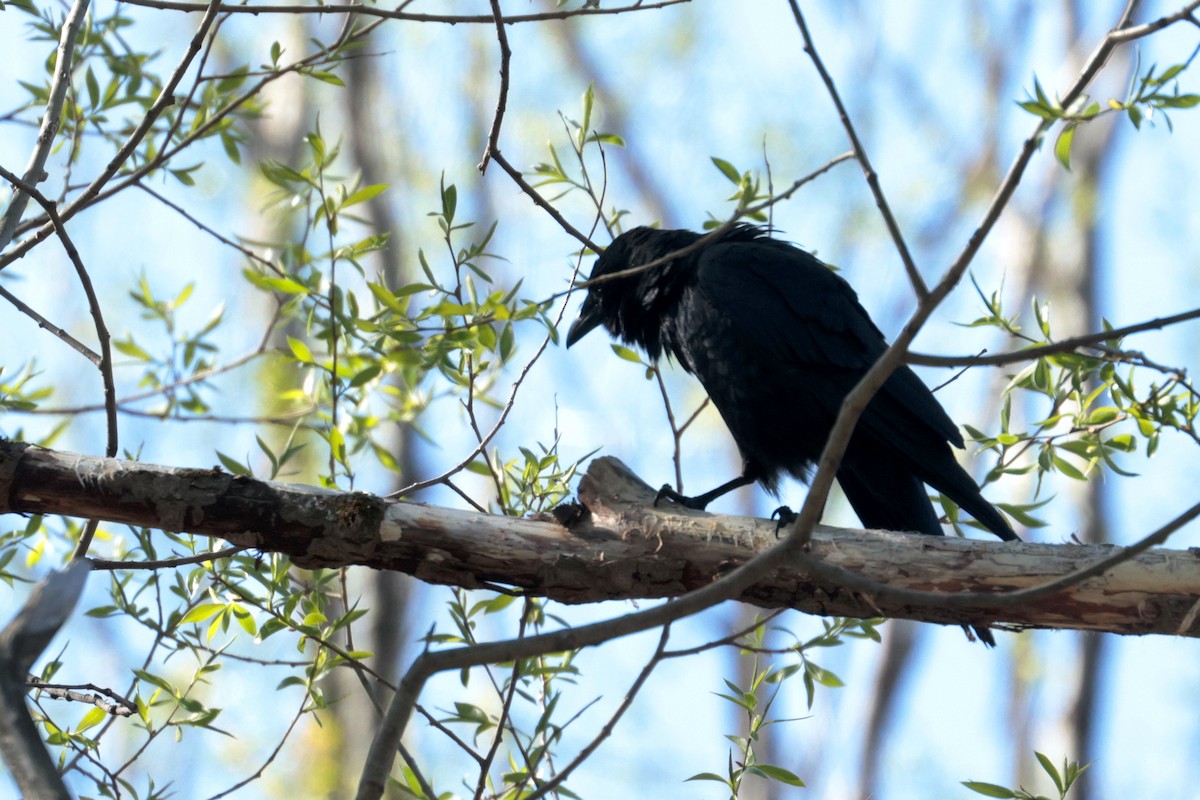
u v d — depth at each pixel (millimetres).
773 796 21219
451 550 6852
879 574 6723
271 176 9930
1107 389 8250
